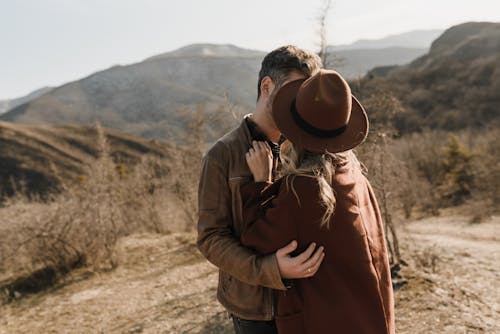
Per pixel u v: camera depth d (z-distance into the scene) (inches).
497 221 652.1
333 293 57.2
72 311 231.6
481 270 237.1
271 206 60.1
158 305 225.1
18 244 297.9
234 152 64.6
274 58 64.7
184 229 463.2
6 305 253.4
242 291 65.4
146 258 325.4
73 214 309.1
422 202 914.1
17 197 351.3
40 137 2967.5
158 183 478.0
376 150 229.8
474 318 158.9
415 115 2203.5
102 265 309.9
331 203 55.5
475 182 940.6
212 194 63.2
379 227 65.1
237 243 61.4
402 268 227.6
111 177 421.1
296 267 55.9
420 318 164.9
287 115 60.1
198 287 248.8
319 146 58.2
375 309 57.2
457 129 1951.3
